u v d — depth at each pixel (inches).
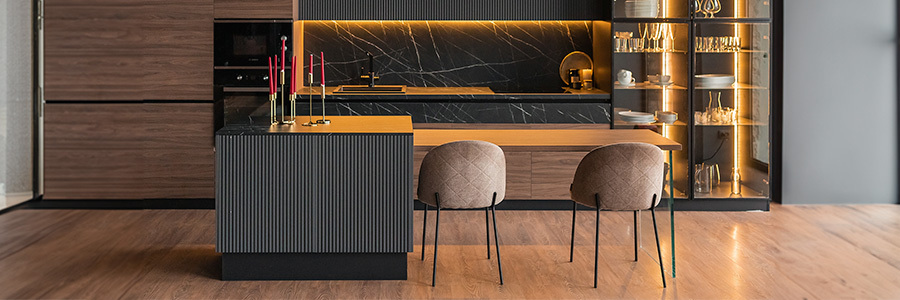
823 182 235.0
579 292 145.9
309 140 147.3
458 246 181.3
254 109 224.4
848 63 230.1
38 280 121.6
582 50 253.3
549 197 224.4
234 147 146.9
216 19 221.1
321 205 148.9
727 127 226.5
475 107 226.2
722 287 148.9
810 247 180.9
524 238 190.1
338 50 250.8
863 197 235.6
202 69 222.4
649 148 145.3
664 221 163.9
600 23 240.1
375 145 148.1
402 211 149.9
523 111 227.0
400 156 148.6
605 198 147.8
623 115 227.9
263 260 152.2
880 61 230.2
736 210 227.5
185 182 225.9
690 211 227.6
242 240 148.9
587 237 191.0
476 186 147.3
